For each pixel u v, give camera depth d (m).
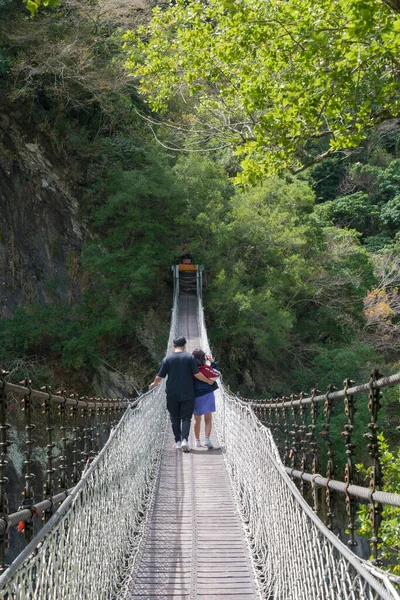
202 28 9.45
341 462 20.41
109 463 5.54
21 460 20.70
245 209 27.88
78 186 28.62
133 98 30.34
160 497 8.16
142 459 7.95
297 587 4.45
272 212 28.81
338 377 25.89
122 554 5.98
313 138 9.02
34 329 26.45
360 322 29.77
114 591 5.39
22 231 28.05
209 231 28.92
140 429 7.88
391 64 8.38
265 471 6.08
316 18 7.46
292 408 6.92
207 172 29.38
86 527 4.45
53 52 25.69
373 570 2.73
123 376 26.62
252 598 5.26
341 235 30.08
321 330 29.97
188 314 27.66
